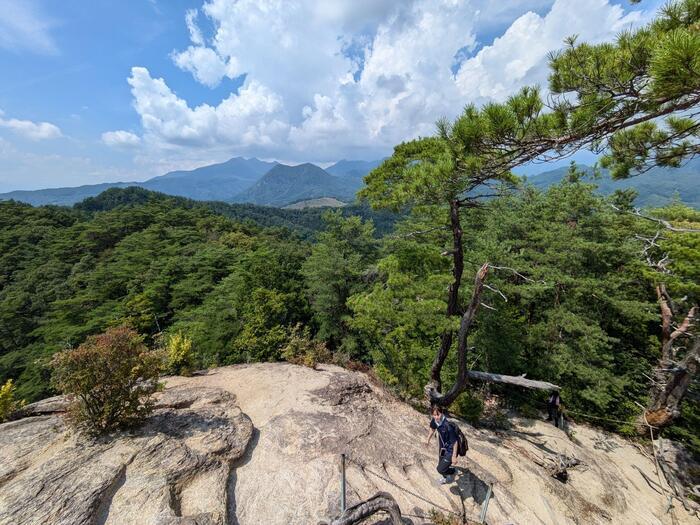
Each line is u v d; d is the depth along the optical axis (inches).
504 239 734.5
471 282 550.9
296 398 370.9
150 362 258.8
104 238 2655.0
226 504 209.5
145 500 187.5
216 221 3425.2
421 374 498.6
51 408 303.4
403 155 416.8
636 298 651.5
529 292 577.9
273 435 295.0
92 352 233.5
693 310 476.7
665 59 135.2
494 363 608.1
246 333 645.3
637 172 256.8
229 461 248.7
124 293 1731.1
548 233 637.3
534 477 312.3
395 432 330.6
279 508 218.4
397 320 445.4
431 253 469.1
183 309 1456.7
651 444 523.5
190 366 475.5
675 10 177.5
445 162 263.6
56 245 2370.8
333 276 946.1
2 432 245.4
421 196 305.6
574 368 558.9
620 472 422.6
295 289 1139.9
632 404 574.9
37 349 1311.5
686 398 538.9
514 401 604.7
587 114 186.5
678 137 227.6
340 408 353.7
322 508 218.5
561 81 202.5
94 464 208.7
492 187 311.6
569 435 513.3
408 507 233.1
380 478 255.9
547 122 199.3
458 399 474.3
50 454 220.8
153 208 3499.0
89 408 239.8
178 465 221.5
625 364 621.9
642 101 177.0
